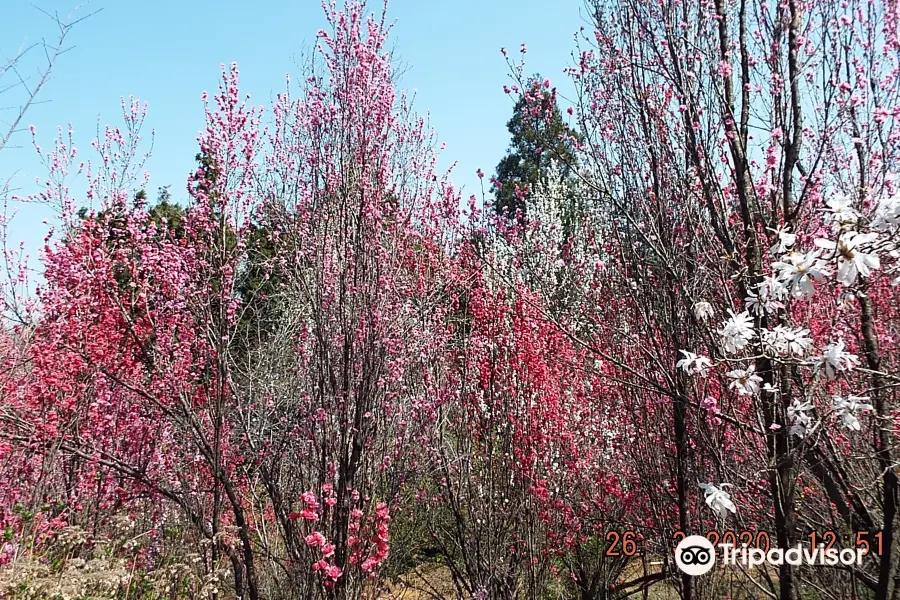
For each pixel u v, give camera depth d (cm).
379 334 465
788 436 285
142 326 557
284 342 692
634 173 366
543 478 491
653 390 381
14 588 394
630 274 391
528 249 632
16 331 593
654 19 352
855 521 317
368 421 459
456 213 570
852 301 333
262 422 583
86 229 561
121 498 581
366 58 474
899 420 310
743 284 312
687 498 405
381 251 474
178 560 535
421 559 688
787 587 282
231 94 516
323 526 438
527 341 491
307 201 495
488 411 505
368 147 469
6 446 503
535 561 482
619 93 366
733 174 330
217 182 518
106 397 545
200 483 580
